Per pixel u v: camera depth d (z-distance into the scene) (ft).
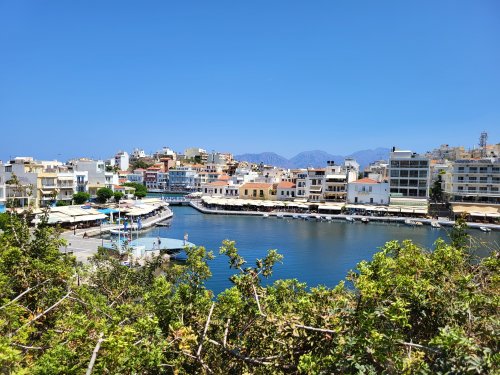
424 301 29.55
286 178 559.38
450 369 22.26
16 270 48.37
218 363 33.17
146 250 187.11
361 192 408.87
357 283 27.07
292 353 29.19
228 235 277.64
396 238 262.47
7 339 24.16
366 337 24.17
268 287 41.32
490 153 485.56
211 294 41.01
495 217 313.32
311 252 214.69
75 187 377.71
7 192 275.18
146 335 29.99
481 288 36.24
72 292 45.73
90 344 26.76
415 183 389.80
